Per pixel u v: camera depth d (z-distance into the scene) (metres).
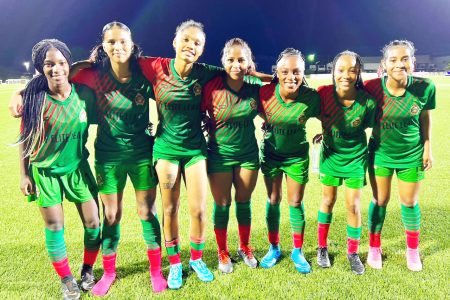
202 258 3.58
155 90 2.91
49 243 2.90
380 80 3.13
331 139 3.22
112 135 2.91
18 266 3.44
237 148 3.13
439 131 9.38
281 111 3.08
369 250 3.47
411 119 3.10
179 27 2.86
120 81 2.84
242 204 3.36
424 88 3.07
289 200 3.38
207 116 3.17
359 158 3.21
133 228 4.28
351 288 3.04
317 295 2.95
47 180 2.81
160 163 2.98
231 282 3.16
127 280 3.22
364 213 4.65
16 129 11.34
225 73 3.06
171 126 2.96
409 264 3.31
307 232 4.09
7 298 2.96
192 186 3.05
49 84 2.72
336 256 3.56
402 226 4.15
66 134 2.78
